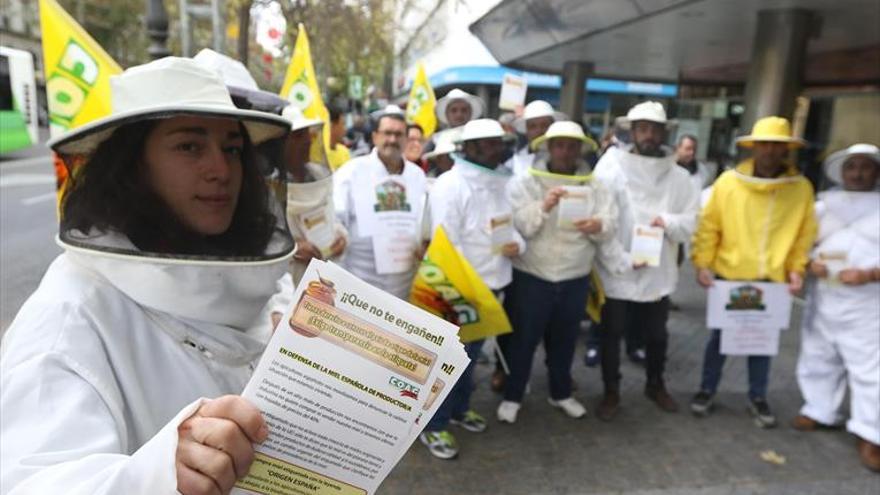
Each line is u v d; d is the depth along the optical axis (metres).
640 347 4.70
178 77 0.98
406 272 3.11
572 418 3.67
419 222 3.14
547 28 7.09
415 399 0.79
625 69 9.77
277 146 1.15
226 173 0.99
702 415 3.75
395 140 3.12
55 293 0.86
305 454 0.77
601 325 3.70
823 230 3.42
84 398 0.78
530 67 10.41
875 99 8.66
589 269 3.48
